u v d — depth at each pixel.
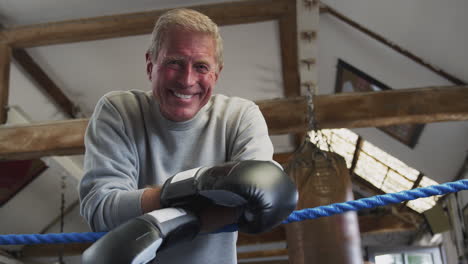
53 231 9.12
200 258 1.25
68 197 8.34
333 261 3.80
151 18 6.16
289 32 6.04
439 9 4.18
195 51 1.20
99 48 6.58
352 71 6.17
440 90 5.21
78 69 6.89
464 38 4.33
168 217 0.96
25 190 7.83
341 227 3.86
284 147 8.27
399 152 7.03
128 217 1.08
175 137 1.34
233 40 6.32
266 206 0.93
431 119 5.22
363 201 1.26
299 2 5.27
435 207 6.87
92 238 1.18
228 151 1.38
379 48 5.29
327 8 5.36
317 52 5.84
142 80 6.99
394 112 5.23
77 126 5.60
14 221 8.50
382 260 10.02
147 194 1.08
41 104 7.23
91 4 6.16
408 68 5.35
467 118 5.16
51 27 6.29
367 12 4.82
